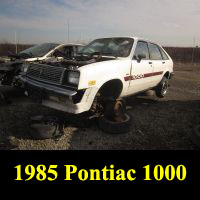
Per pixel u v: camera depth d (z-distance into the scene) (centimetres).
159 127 515
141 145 423
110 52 562
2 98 631
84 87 413
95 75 433
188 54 3231
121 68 502
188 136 473
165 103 736
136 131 484
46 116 462
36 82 469
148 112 624
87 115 469
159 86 739
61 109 438
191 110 668
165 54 750
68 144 411
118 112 477
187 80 1354
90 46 615
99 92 484
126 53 549
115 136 453
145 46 622
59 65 457
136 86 578
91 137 443
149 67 618
